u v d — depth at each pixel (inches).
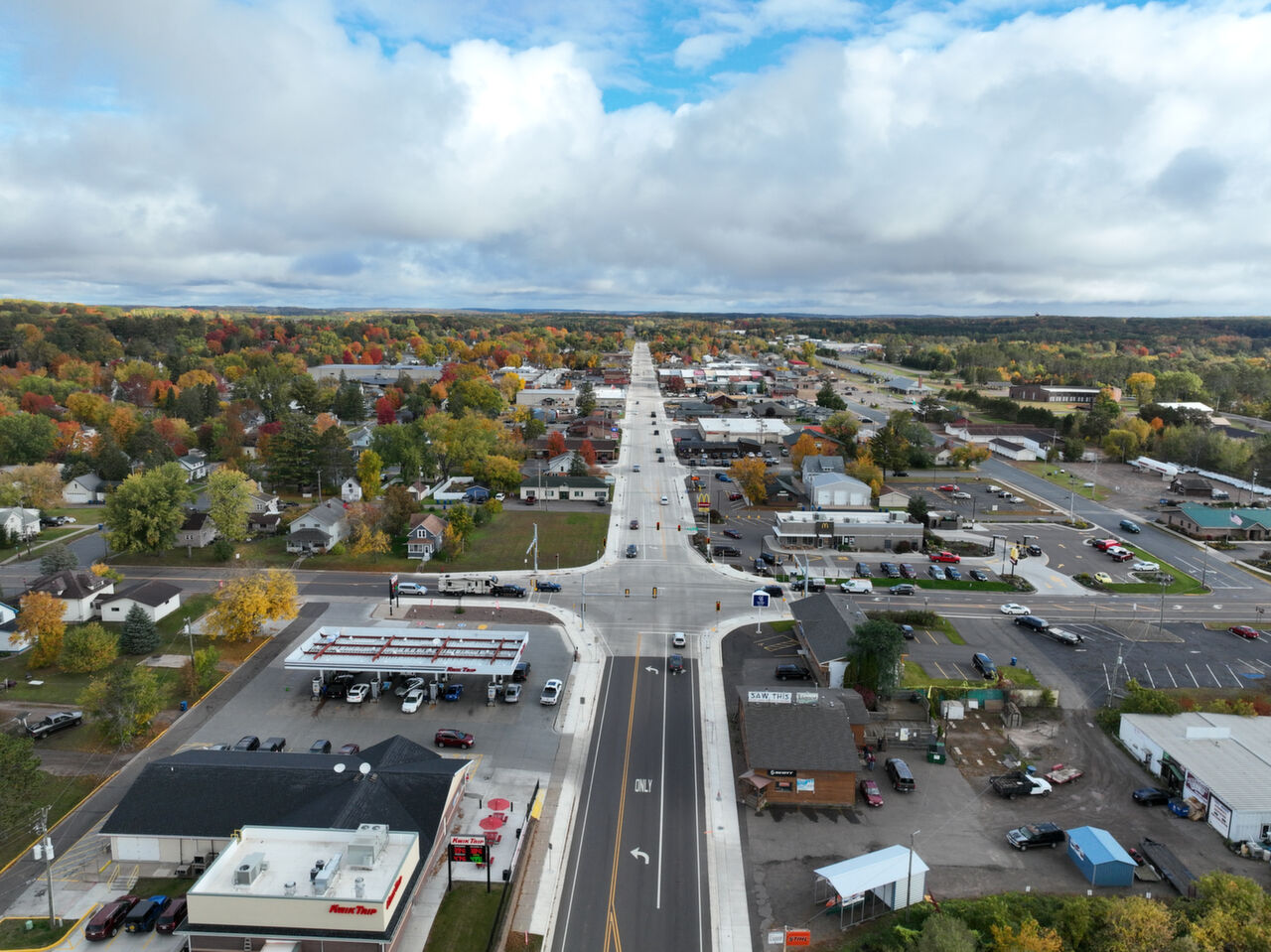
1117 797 2524.6
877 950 1862.7
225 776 2193.7
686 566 4680.1
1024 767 2650.1
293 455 6333.7
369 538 4675.2
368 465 5841.5
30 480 5442.9
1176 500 6397.6
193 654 3193.9
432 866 2078.0
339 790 2139.5
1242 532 5438.0
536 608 3991.1
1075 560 4906.5
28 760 2215.8
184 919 1911.9
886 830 2337.6
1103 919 1872.5
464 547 4872.0
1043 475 7401.6
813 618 3543.3
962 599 4220.0
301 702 3009.4
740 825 2346.2
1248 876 2156.7
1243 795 2348.7
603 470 7194.9
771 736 2546.8
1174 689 3223.4
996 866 2190.0
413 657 3115.2
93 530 5280.5
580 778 2554.1
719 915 1984.5
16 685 3083.2
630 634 3678.6
